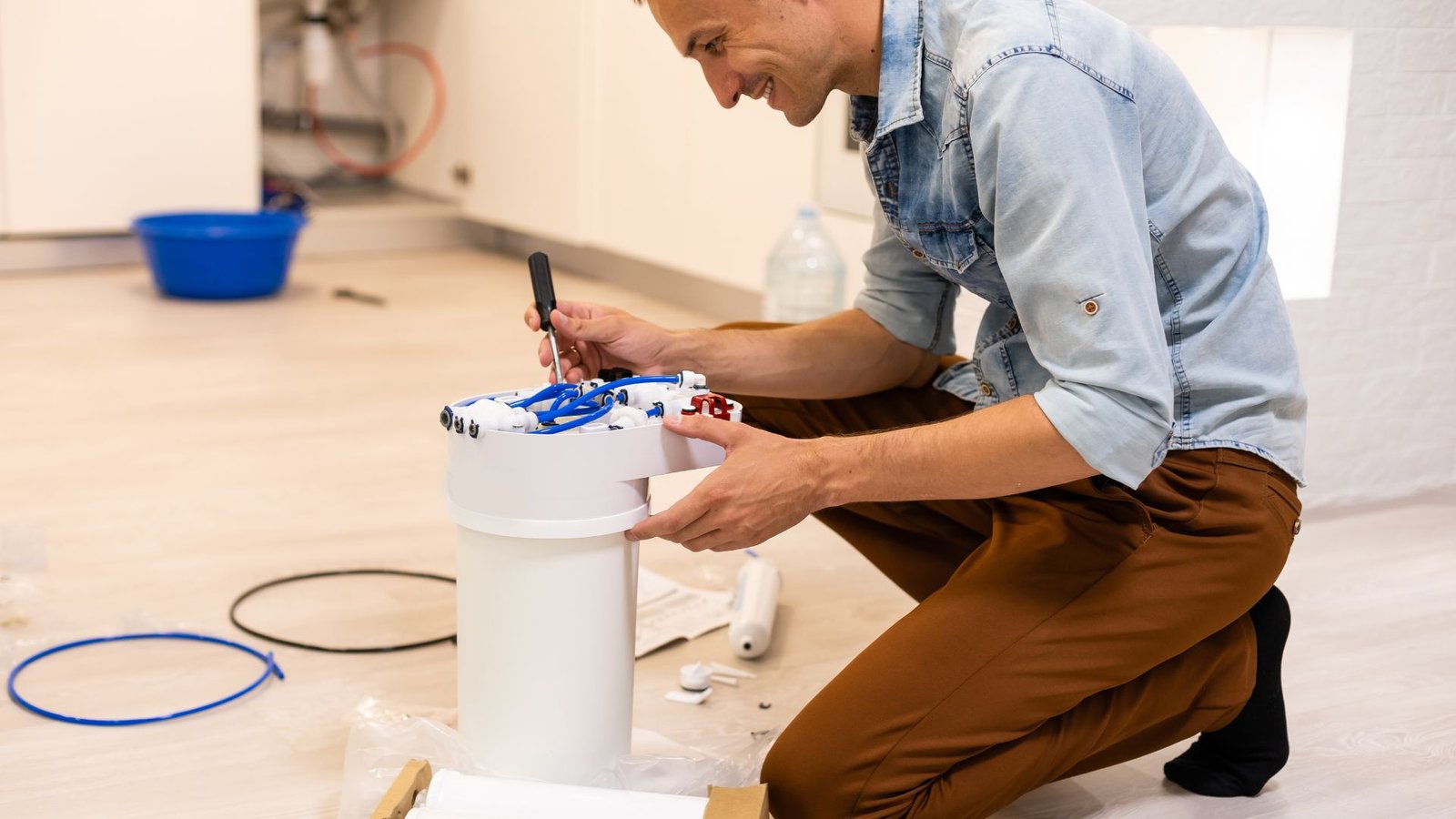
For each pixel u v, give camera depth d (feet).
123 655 5.65
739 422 4.11
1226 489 4.24
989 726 4.08
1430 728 5.27
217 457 8.18
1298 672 5.71
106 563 6.56
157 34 13.14
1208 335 4.22
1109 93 3.81
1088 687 4.13
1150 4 6.72
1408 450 7.89
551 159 13.51
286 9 15.70
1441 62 7.39
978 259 4.24
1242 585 4.25
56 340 10.78
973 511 4.84
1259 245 4.32
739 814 3.94
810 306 10.19
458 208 15.23
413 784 4.12
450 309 12.45
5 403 9.07
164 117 13.32
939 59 4.00
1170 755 5.09
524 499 3.98
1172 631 4.16
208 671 5.54
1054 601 4.11
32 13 12.59
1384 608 6.37
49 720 5.10
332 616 6.08
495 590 4.13
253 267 12.44
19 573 6.26
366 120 16.21
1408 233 7.55
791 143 10.53
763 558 6.82
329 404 9.37
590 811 4.02
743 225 11.18
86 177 13.12
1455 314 7.77
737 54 4.02
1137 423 3.70
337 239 14.92
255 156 13.78
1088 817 4.63
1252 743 4.73
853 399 5.42
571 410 4.17
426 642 5.83
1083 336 3.67
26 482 7.61
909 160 4.19
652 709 5.29
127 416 8.92
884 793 4.08
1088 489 4.28
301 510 7.38
